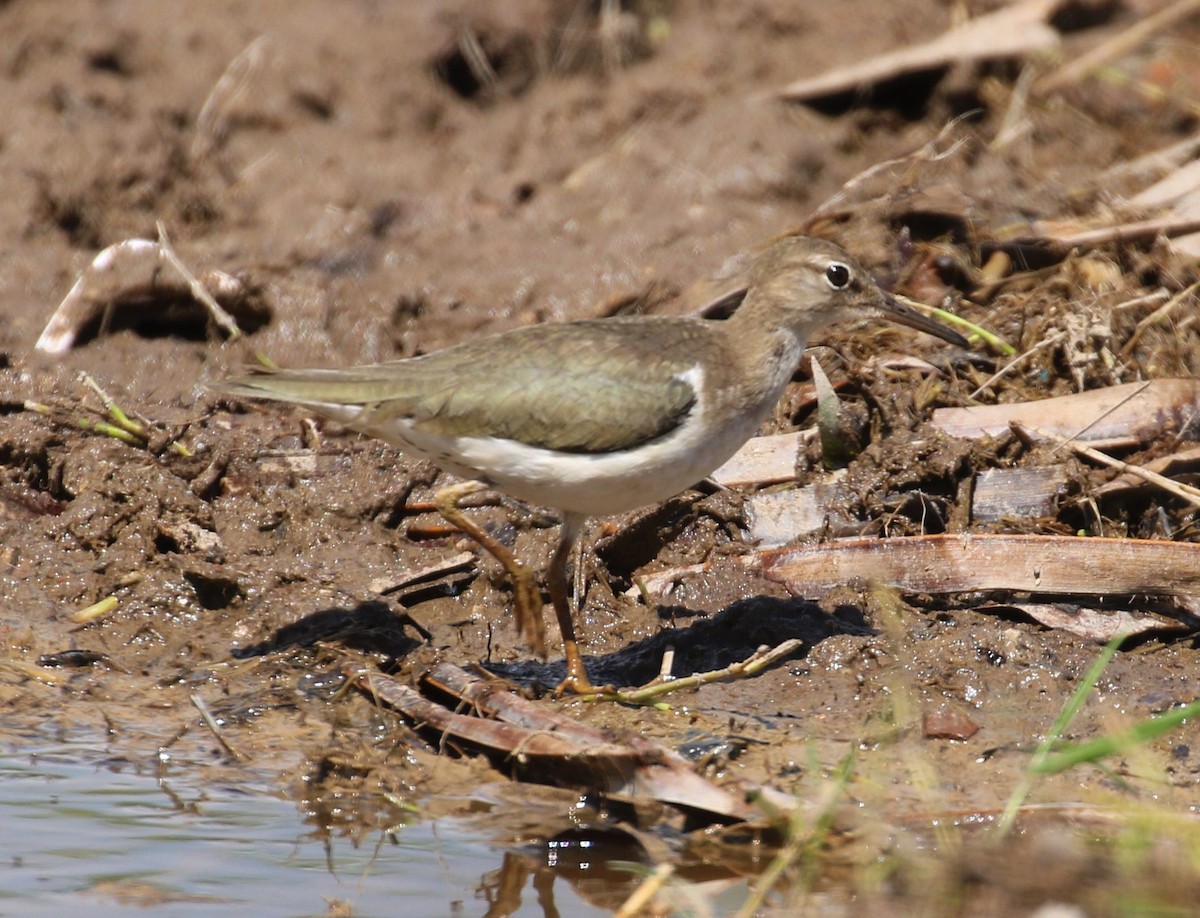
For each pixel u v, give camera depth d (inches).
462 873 386.6
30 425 568.1
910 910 351.3
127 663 490.0
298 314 642.2
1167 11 806.5
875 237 638.5
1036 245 632.4
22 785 423.5
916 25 776.9
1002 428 552.7
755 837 393.7
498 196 706.8
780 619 487.8
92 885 375.9
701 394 448.1
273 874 383.9
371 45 771.4
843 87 735.1
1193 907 338.0
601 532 531.5
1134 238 632.4
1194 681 457.4
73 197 692.1
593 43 784.3
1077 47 781.9
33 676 478.6
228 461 564.1
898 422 551.2
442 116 759.7
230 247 671.8
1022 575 491.5
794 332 479.5
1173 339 587.8
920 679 459.2
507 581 519.2
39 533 539.8
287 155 729.0
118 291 634.8
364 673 468.8
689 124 734.5
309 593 510.6
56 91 734.5
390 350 636.7
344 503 548.1
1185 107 747.4
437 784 427.2
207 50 764.6
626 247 666.8
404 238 684.7
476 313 643.5
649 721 443.5
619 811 411.2
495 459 445.7
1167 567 483.8
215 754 441.7
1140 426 544.4
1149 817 370.6
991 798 402.3
